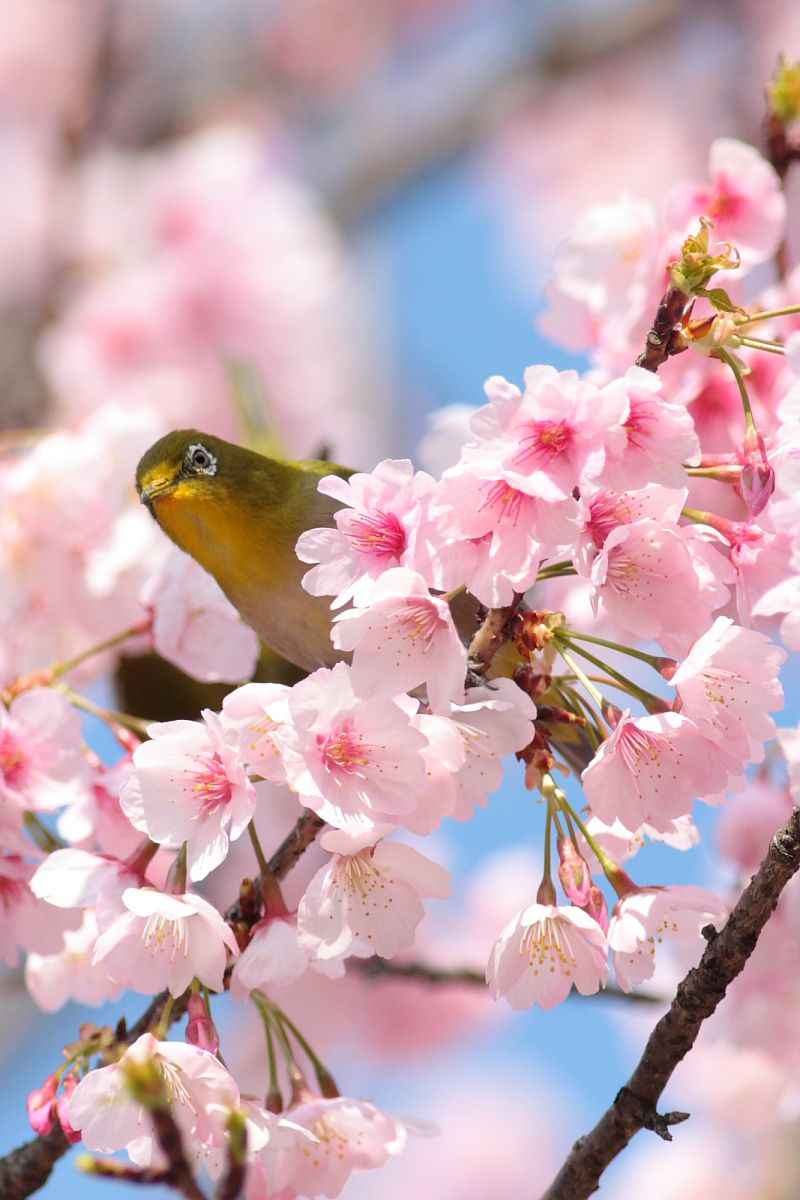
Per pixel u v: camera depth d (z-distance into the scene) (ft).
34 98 56.59
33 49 57.77
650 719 18.85
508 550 18.74
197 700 29.99
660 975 30.37
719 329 19.39
